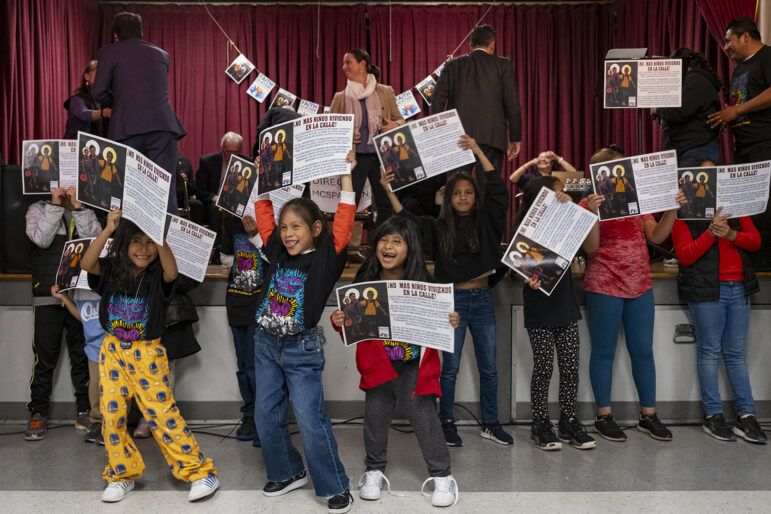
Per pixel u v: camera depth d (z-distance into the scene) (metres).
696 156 3.84
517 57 7.48
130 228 2.64
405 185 3.16
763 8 4.61
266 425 2.62
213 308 3.65
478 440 3.38
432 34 7.48
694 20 5.89
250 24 7.45
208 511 2.55
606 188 3.21
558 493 2.71
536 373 3.29
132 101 3.65
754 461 3.09
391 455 3.16
